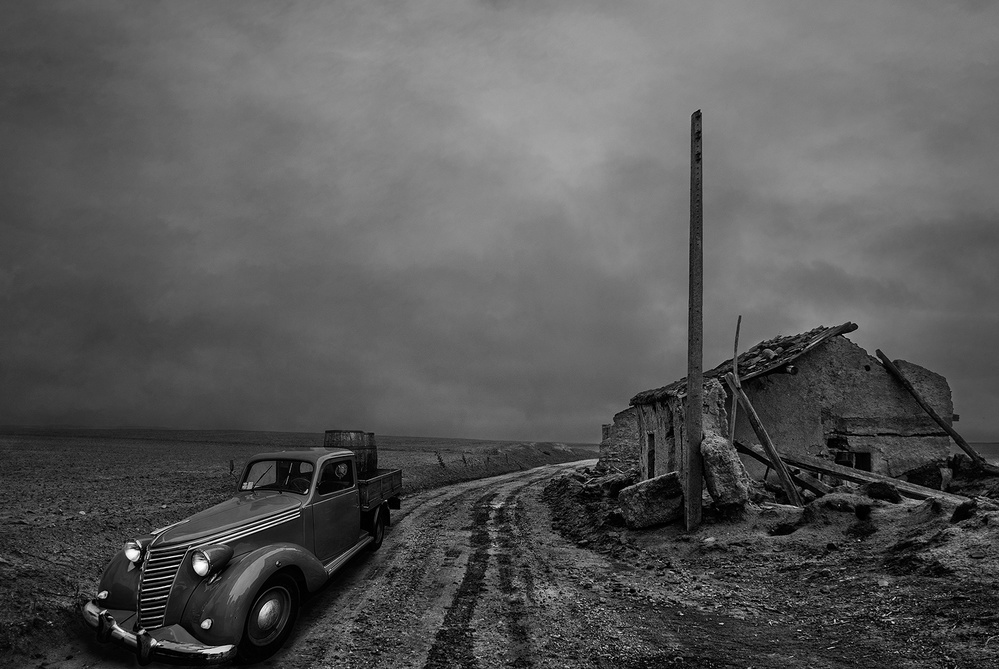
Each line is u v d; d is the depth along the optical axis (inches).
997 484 553.0
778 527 428.1
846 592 308.5
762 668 227.6
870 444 634.8
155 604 231.5
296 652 249.8
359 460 534.0
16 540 342.3
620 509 531.5
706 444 475.2
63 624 255.8
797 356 617.9
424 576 379.6
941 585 282.8
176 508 516.7
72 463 1007.6
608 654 245.9
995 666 203.3
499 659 241.4
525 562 426.0
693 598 330.6
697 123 502.3
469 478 1270.9
